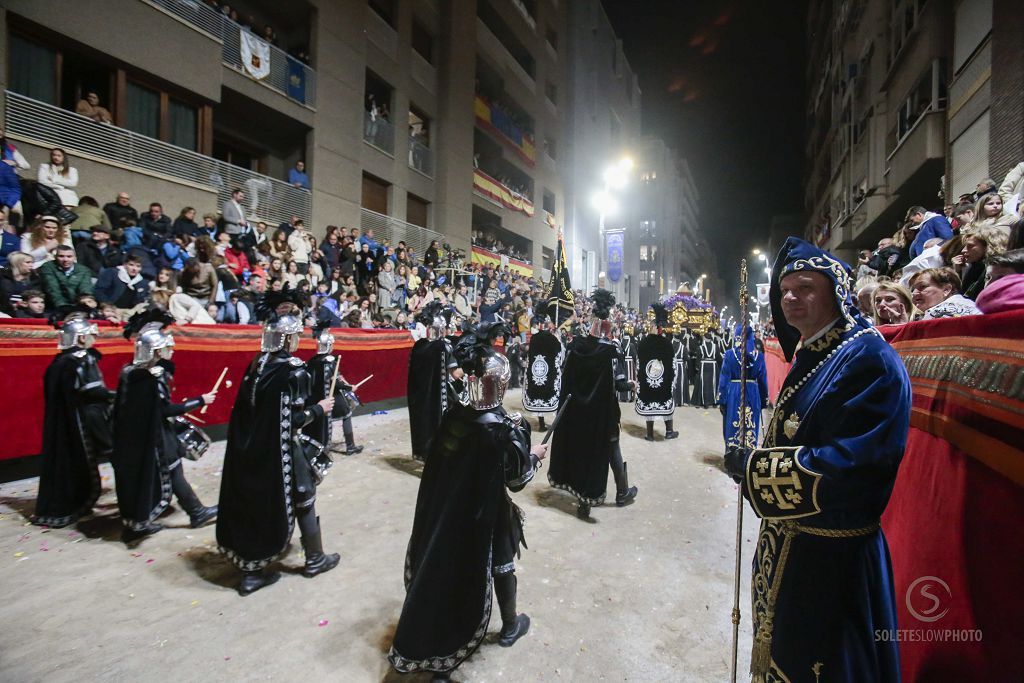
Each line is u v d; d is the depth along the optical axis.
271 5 15.41
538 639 2.73
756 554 1.64
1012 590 1.41
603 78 44.00
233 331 6.75
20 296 5.91
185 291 7.96
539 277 30.81
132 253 7.60
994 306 1.64
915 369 2.38
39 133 9.06
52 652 2.54
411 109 21.41
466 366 2.50
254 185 13.47
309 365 5.47
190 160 11.68
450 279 16.36
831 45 28.72
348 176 16.89
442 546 2.35
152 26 11.14
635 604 3.08
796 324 1.59
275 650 2.60
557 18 34.75
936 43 12.15
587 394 4.57
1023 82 8.67
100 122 9.92
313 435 5.33
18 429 4.98
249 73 13.62
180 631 2.74
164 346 3.82
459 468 2.44
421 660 2.26
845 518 1.39
